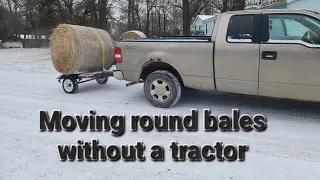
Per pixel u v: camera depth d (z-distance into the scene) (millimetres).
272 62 4164
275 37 4199
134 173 3025
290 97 4207
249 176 2906
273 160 3221
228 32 4445
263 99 5562
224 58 4477
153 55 5016
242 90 4484
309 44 3947
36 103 5656
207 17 36406
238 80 4457
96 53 6844
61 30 6449
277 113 4754
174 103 5066
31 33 35250
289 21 4141
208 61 4613
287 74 4113
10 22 41500
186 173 3002
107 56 7215
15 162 3266
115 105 5391
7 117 4801
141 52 5137
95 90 6828
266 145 3600
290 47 4027
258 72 4285
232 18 4434
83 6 23000
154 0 35969
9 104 5625
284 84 4168
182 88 5969
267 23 4211
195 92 6160
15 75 9430
